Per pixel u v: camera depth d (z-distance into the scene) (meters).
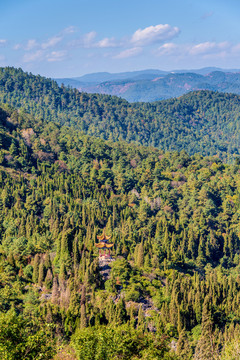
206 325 83.19
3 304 83.88
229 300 100.38
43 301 90.38
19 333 44.34
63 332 78.00
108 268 106.50
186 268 138.38
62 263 101.31
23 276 101.50
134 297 93.44
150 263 115.00
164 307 90.25
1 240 128.75
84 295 86.38
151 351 48.97
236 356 46.59
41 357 43.19
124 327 53.03
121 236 142.75
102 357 47.00
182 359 67.06
